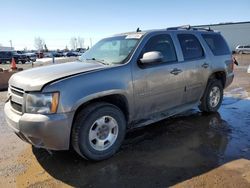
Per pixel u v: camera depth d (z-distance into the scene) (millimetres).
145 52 4508
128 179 3482
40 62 21750
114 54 4602
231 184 3291
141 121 4621
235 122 5695
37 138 3562
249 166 3732
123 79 4109
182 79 5102
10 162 4043
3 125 5836
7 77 11117
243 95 8500
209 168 3695
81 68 4020
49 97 3486
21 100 3691
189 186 3277
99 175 3605
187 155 4121
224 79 6402
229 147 4395
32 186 3396
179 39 5250
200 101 6000
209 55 5844
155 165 3828
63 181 3492
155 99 4648
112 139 4074
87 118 3732
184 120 5855
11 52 36812
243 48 49031
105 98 4102
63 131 3551
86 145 3771
